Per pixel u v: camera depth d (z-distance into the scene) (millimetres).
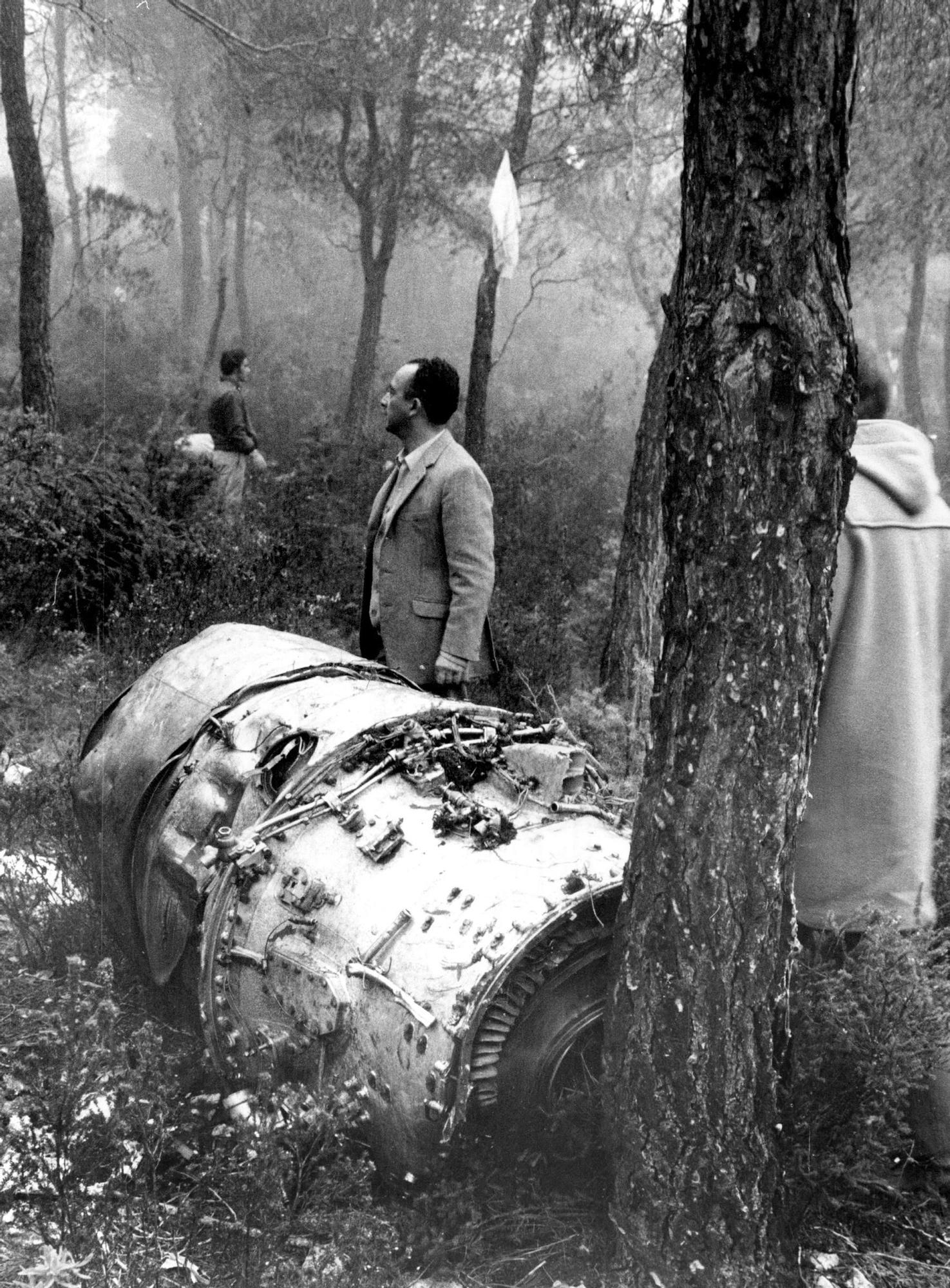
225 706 2967
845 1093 2461
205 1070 2742
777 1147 2254
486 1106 2232
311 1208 2311
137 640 5574
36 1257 2211
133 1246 2246
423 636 4035
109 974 2672
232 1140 2502
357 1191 2350
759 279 1954
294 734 2777
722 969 2131
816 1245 2445
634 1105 2207
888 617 2547
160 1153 2391
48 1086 2387
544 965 2273
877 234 10875
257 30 9555
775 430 1993
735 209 1957
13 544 5957
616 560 8570
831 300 1976
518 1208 2363
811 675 2102
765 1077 2189
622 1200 2264
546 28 9242
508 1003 2238
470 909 2318
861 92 6746
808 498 2020
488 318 9711
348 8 9766
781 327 1961
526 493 9727
